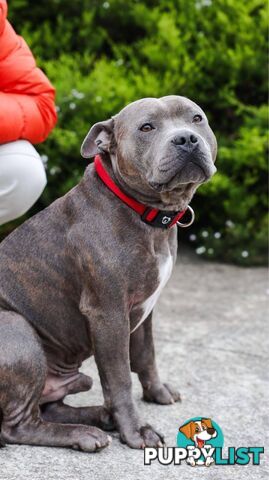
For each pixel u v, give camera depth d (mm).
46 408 2971
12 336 2674
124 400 2740
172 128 2576
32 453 2623
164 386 3158
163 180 2516
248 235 5613
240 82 5770
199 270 5410
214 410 3059
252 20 5746
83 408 2918
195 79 5719
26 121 3266
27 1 6023
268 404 3127
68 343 2908
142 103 2666
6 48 3221
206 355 3711
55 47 5910
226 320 4309
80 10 6102
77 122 5312
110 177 2746
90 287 2719
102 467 2535
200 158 2512
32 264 2850
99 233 2705
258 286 5027
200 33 5762
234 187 5586
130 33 6227
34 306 2857
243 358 3688
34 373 2686
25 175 3346
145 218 2695
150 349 3053
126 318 2729
